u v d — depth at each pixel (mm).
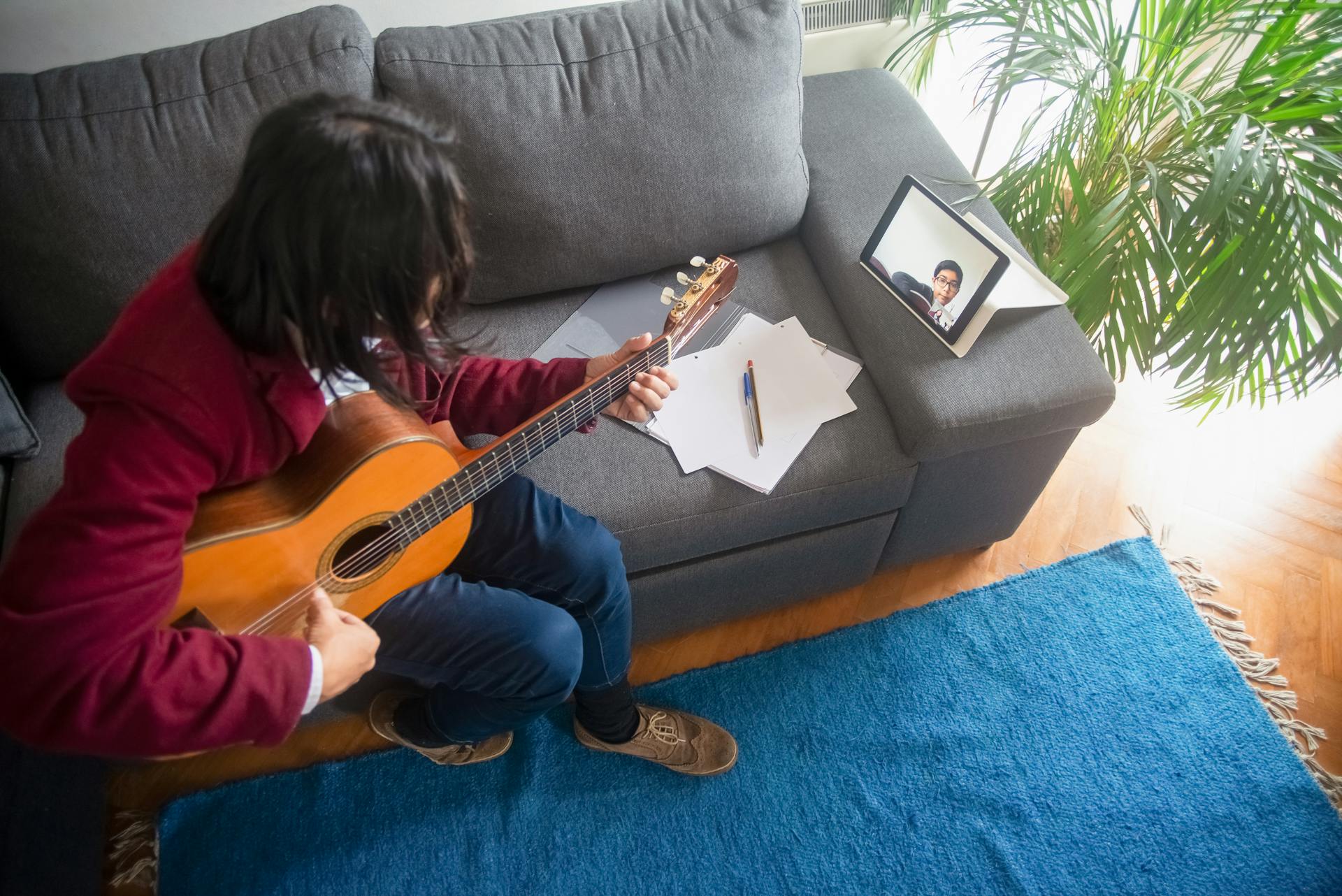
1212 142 1379
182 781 1400
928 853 1335
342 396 939
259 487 901
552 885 1320
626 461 1254
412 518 997
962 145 2154
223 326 726
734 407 1302
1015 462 1363
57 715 712
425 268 691
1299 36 1322
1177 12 1379
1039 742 1430
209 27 1472
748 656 1529
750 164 1373
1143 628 1541
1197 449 1755
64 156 1156
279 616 967
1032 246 1446
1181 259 1267
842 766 1412
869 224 1438
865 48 1859
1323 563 1607
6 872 979
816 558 1419
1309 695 1472
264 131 655
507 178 1281
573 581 1136
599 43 1307
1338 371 1264
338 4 1393
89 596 692
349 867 1329
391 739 1349
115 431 702
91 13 1387
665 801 1384
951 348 1283
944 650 1528
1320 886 1291
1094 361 1268
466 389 1139
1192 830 1341
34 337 1250
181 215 1201
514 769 1412
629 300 1446
